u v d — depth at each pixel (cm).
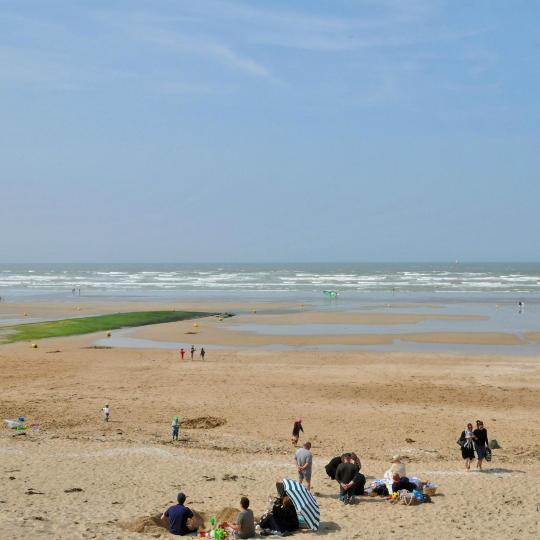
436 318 7925
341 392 3703
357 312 8712
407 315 8281
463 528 1555
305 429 2916
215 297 11725
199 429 2911
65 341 6006
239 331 6738
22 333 6397
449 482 2011
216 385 3881
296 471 2128
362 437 2784
